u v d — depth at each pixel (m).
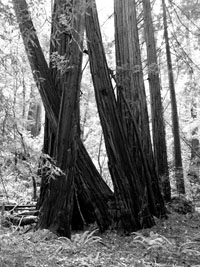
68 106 5.49
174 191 12.62
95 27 6.88
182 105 18.25
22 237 5.20
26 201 8.76
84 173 6.79
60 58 5.57
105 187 6.94
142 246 5.64
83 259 4.36
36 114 15.06
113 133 6.83
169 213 8.52
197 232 6.96
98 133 15.40
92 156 15.08
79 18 5.29
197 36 12.10
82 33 5.39
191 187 14.24
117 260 4.60
